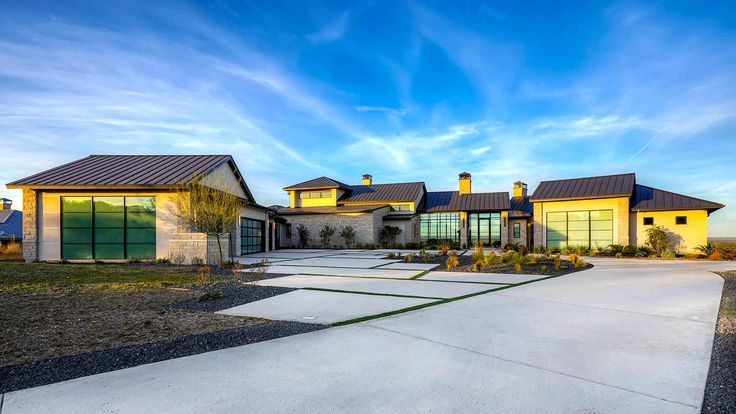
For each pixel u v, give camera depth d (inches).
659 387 128.6
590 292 318.0
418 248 1098.7
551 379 135.3
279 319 224.5
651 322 215.3
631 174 892.6
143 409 114.5
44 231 656.4
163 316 229.5
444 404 117.0
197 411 113.1
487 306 259.1
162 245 653.9
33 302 268.1
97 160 793.6
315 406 116.0
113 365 149.3
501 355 160.1
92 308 250.4
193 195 606.2
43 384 131.9
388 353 162.7
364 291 323.9
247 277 414.9
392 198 1270.9
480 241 1210.6
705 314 235.0
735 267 532.4
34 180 661.3
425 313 237.5
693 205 792.3
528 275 444.1
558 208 933.2
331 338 184.5
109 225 660.1
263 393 124.8
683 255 773.9
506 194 1252.5
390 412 112.2
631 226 858.8
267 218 989.8
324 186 1309.1
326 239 1148.5
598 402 118.0
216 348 169.9
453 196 1325.0
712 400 120.4
